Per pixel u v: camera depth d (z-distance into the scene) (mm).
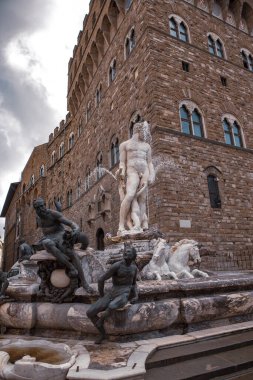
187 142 18812
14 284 6945
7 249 73562
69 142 42875
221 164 19891
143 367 3916
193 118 20172
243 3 27516
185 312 5605
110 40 28953
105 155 27078
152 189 17656
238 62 25250
